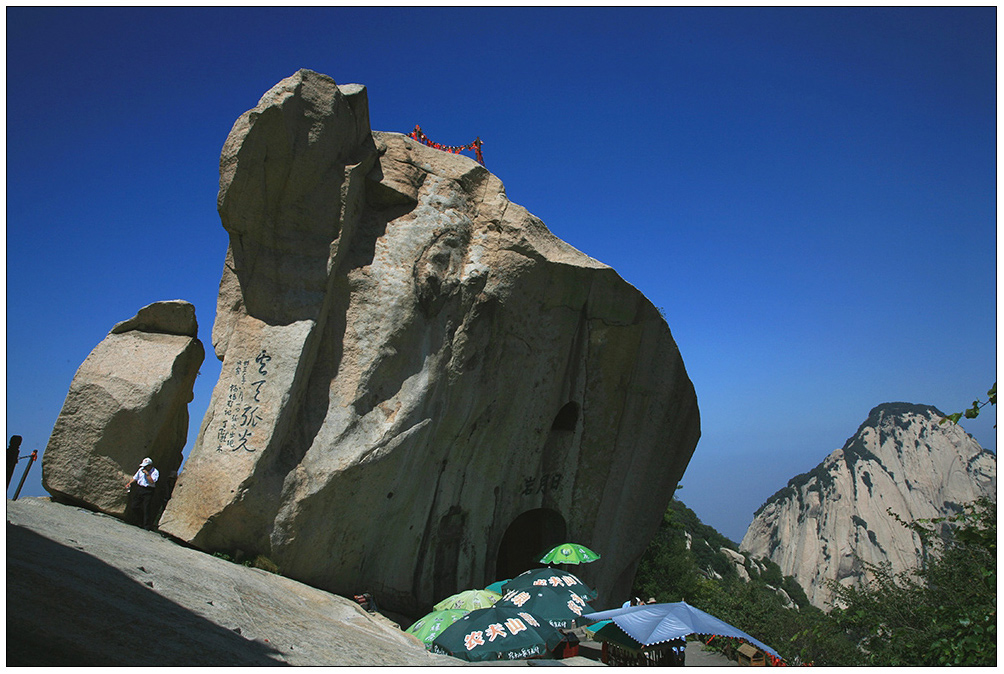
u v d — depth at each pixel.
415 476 18.47
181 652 8.77
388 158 19.05
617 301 21.95
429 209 19.11
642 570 38.34
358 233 18.50
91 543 12.43
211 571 13.59
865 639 17.81
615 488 23.19
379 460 16.98
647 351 23.09
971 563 15.35
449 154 20.28
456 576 19.83
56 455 16.58
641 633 13.73
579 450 22.52
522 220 19.94
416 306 18.16
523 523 24.84
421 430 17.89
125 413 17.05
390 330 17.69
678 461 24.66
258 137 16.16
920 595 16.12
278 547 15.73
